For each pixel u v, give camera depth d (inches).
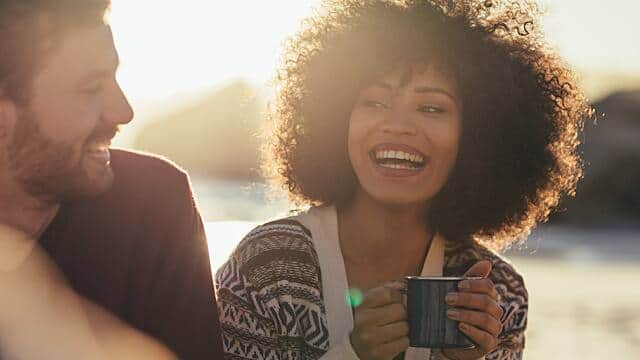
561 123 137.5
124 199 112.3
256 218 483.8
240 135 972.6
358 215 128.8
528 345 309.6
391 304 114.9
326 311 126.4
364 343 115.1
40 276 106.8
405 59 124.7
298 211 133.6
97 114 101.0
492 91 128.2
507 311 130.1
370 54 125.4
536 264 532.4
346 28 128.2
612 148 913.5
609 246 675.4
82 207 109.3
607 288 444.8
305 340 126.9
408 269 130.7
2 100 98.6
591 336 326.6
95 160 102.2
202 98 955.3
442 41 125.0
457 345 112.3
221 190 804.0
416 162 124.4
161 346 113.3
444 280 111.8
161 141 919.7
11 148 99.6
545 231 804.6
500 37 132.1
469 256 131.9
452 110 125.8
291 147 133.3
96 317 109.7
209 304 116.9
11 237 104.5
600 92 979.9
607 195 899.4
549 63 136.0
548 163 135.9
